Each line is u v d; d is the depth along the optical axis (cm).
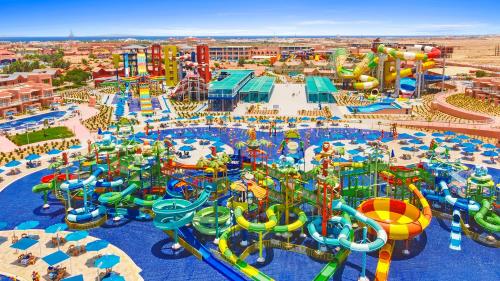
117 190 7244
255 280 4944
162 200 5931
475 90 16000
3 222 6053
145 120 13512
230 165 7781
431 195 6650
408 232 5200
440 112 14338
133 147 8012
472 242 5762
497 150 9800
